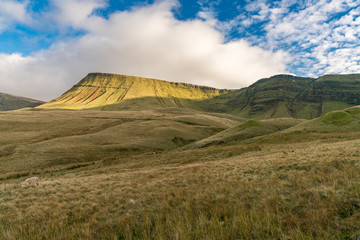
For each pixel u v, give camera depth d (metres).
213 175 15.64
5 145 53.38
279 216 7.09
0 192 14.66
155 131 79.56
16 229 8.06
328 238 5.61
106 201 11.41
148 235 7.07
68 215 9.85
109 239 7.12
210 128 102.94
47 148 50.94
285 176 12.69
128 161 40.66
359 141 24.12
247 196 9.92
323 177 10.66
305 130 49.16
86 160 45.88
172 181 15.02
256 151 33.38
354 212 6.76
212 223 7.08
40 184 16.77
